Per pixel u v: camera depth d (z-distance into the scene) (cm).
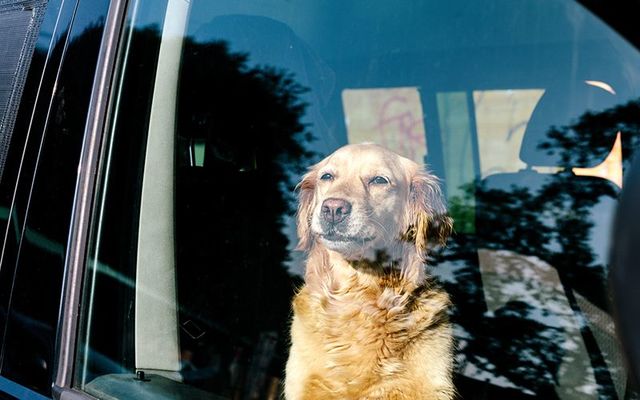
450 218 166
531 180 159
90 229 175
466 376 155
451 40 174
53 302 175
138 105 186
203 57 195
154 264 183
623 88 150
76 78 187
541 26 162
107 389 169
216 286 181
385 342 162
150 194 186
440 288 162
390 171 172
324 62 188
